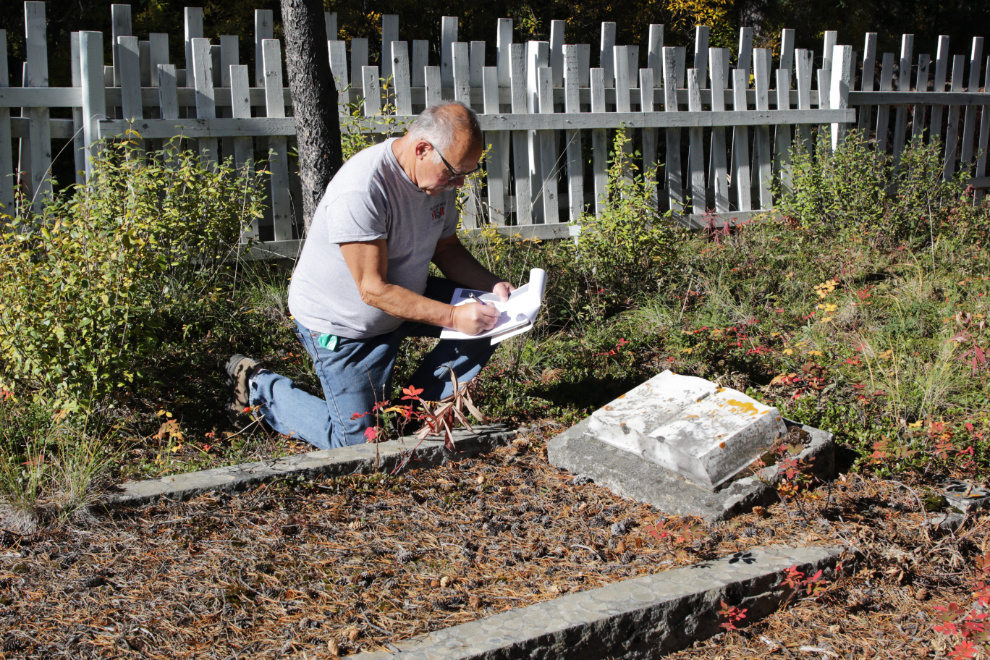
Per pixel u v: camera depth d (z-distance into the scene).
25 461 3.21
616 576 2.64
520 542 2.86
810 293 5.68
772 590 2.61
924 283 5.56
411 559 2.73
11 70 9.81
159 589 2.50
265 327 4.82
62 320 3.44
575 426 3.57
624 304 5.65
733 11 13.89
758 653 2.45
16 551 2.66
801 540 2.81
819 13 13.71
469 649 2.19
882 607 2.62
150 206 4.60
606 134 7.23
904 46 8.75
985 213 7.25
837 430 3.53
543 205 7.13
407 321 3.48
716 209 7.81
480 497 3.17
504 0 11.45
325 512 3.00
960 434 3.52
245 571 2.61
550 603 2.41
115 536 2.77
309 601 2.47
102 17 9.78
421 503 3.11
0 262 3.54
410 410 3.34
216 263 5.37
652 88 7.34
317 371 3.46
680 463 3.08
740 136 7.86
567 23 12.01
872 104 8.67
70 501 2.87
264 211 6.29
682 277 5.95
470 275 3.62
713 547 2.78
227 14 10.30
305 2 4.86
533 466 3.45
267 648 2.25
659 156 9.15
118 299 3.58
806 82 8.12
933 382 4.00
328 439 3.54
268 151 6.14
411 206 3.18
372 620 2.39
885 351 4.35
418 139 3.01
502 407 3.92
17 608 2.38
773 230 7.00
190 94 5.87
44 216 4.64
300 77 4.96
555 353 4.66
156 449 3.53
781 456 3.10
